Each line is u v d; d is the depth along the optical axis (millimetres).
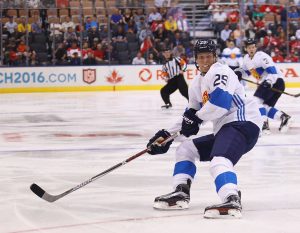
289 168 16031
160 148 10984
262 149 19328
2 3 47875
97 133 24062
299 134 23000
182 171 11312
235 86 10680
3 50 48156
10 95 45656
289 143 20641
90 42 49031
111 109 33906
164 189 13508
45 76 48219
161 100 39906
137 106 35688
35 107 35750
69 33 48906
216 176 10469
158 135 10984
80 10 48625
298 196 12617
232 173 10453
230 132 10625
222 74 10516
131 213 11188
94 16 49656
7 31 48281
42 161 17734
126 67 49250
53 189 13797
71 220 10750
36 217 11039
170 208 11297
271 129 24641
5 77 47594
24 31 48656
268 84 22984
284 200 12219
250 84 49938
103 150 19719
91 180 11086
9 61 48156
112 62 49250
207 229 9883
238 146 10539
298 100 39000
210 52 10727
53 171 16078
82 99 41188
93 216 11016
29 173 15836
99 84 48906
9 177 15289
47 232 9914
